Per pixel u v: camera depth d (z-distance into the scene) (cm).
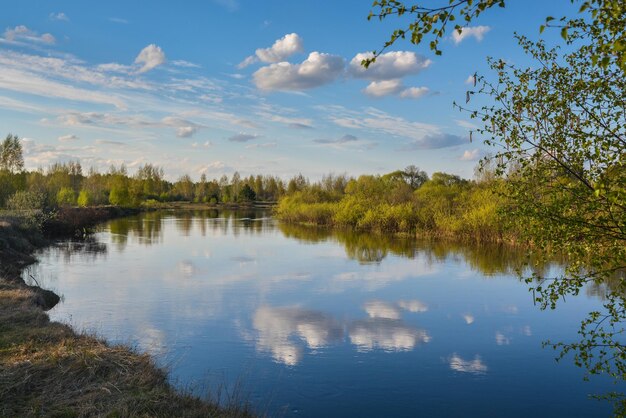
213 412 823
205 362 1254
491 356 1346
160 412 771
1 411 727
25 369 872
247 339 1460
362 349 1389
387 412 1002
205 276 2514
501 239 3941
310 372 1205
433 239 4450
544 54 679
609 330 1568
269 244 4062
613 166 597
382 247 3847
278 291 2169
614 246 613
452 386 1141
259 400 1032
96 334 1339
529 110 674
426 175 8981
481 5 470
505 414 1005
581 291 2161
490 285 2322
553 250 666
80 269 2627
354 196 6103
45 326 1197
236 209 11469
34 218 3719
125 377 902
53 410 741
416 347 1415
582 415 1007
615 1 439
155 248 3675
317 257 3266
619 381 1170
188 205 12500
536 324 1669
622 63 434
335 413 989
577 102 646
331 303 1948
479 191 4328
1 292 1603
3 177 5353
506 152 677
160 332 1508
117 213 7825
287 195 8475
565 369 1251
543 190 668
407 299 2030
